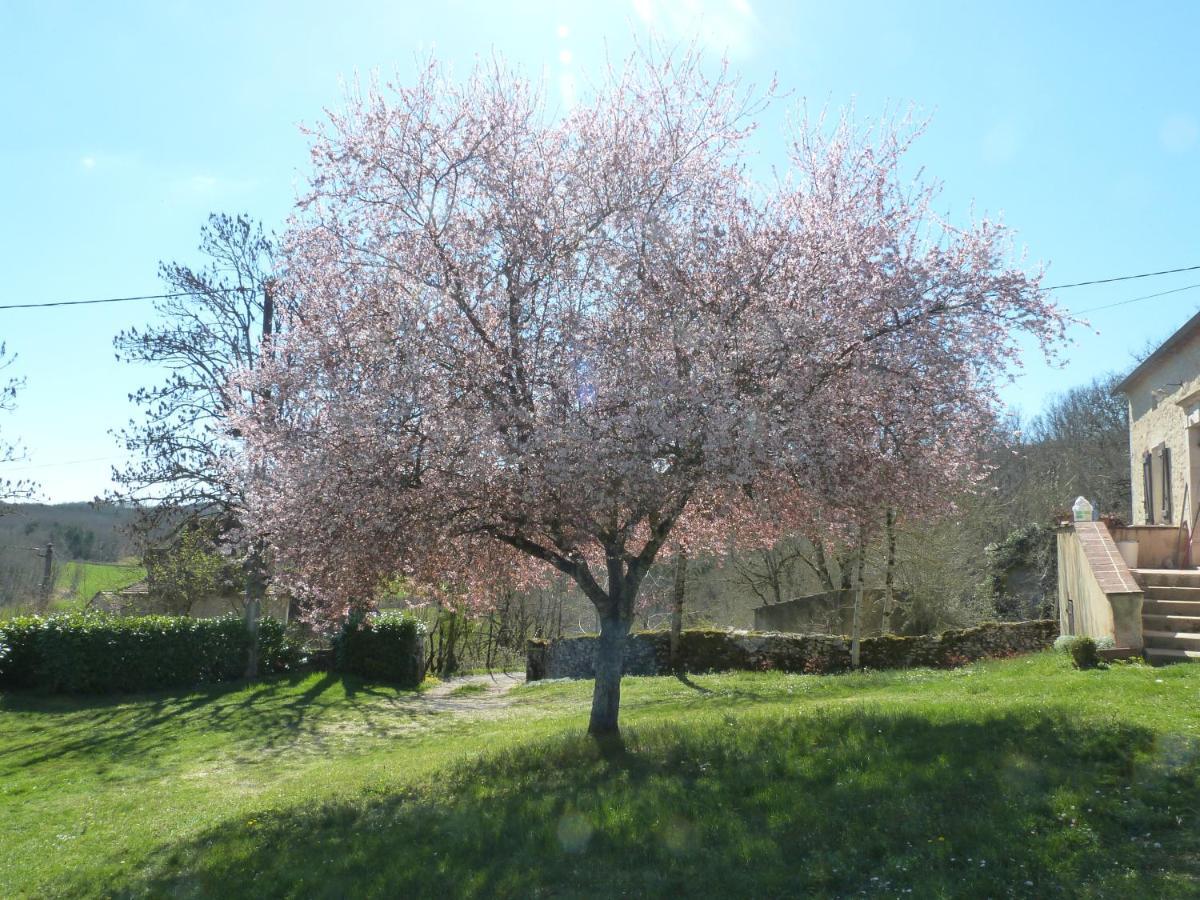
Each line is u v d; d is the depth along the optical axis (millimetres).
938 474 8930
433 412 8070
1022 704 8180
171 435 19328
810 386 7895
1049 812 5664
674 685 16438
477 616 11133
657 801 6746
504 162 8836
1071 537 15148
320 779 10688
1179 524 15234
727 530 10117
